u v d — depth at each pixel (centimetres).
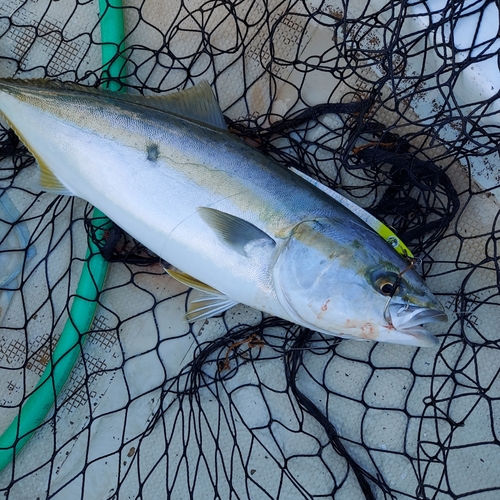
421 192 70
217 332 73
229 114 75
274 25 69
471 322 69
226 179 57
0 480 71
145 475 71
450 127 71
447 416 66
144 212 58
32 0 78
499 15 61
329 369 72
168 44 75
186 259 59
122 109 59
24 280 74
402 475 70
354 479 70
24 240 75
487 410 70
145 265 72
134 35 77
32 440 72
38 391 69
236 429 71
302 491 70
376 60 70
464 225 72
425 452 67
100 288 71
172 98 61
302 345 69
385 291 55
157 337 73
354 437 70
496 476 69
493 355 70
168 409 72
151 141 58
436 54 65
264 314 72
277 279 57
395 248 59
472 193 67
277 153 70
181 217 58
